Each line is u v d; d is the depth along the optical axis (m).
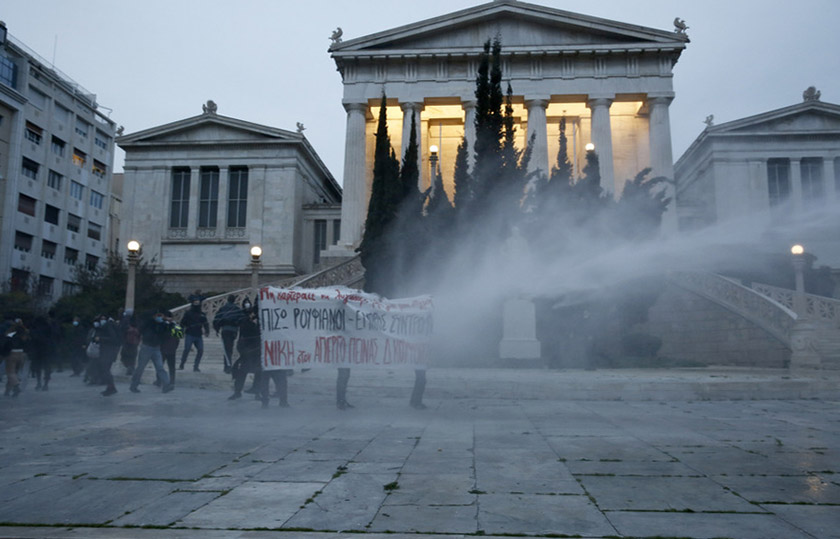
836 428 7.88
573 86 33.12
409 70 33.72
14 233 43.22
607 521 3.86
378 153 17.92
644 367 19.69
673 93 32.72
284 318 9.57
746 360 21.72
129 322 14.92
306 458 5.84
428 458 5.84
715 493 4.54
